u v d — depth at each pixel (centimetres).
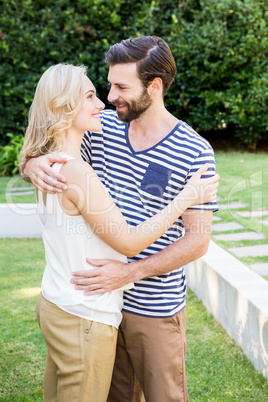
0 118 845
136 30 835
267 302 276
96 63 849
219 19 826
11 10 812
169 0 855
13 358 295
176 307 183
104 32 840
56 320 168
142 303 180
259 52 816
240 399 252
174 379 184
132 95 173
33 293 384
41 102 165
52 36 832
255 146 922
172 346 182
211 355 294
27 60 831
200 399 253
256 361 275
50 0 835
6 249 488
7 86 820
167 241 182
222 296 324
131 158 183
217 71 834
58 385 171
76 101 163
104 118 195
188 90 863
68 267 167
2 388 267
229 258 360
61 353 167
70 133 168
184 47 814
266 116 837
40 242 514
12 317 346
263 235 462
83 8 849
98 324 166
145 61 170
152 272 174
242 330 293
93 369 165
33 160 169
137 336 183
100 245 168
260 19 812
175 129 180
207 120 884
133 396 201
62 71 164
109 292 170
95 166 194
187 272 403
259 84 818
